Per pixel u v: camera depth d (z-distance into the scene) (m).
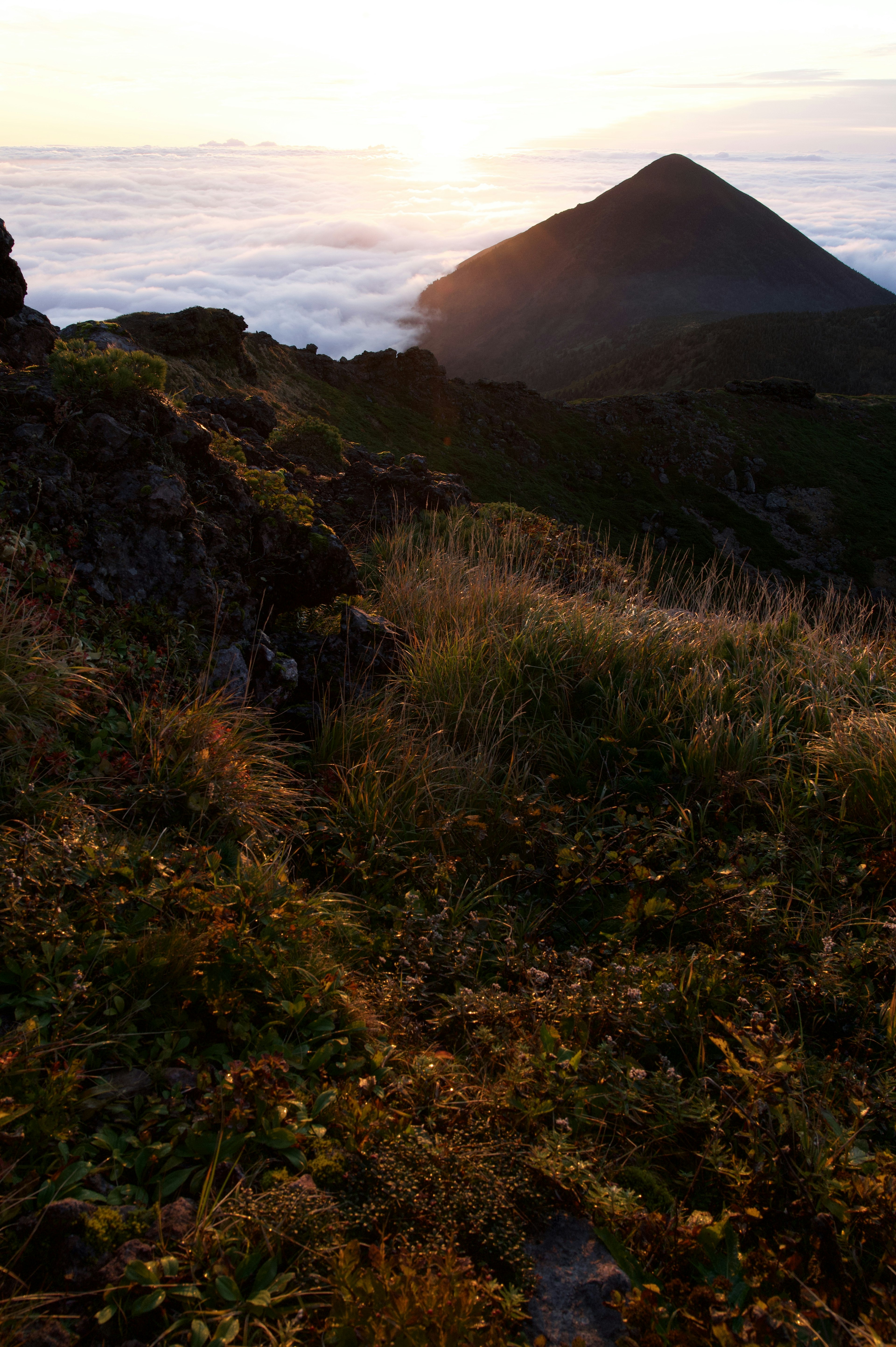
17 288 6.13
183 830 3.14
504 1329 1.74
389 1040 2.58
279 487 5.67
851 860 3.90
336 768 4.21
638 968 3.08
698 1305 1.86
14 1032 2.14
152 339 46.84
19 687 3.03
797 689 5.32
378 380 74.06
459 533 8.70
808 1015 3.07
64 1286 1.69
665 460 84.69
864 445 93.94
